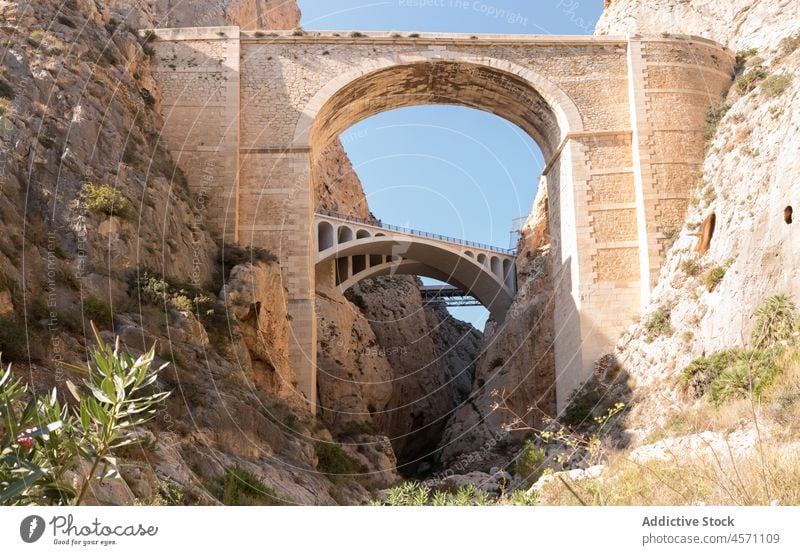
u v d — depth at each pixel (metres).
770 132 31.08
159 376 20.39
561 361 36.31
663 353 30.61
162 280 25.61
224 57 35.25
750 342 24.73
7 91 26.20
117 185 27.22
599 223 35.06
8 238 20.78
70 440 7.37
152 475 13.80
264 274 31.23
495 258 64.00
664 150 35.25
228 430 20.69
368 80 36.28
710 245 31.72
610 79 36.62
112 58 31.69
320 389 48.97
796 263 25.33
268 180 34.25
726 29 42.62
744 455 13.56
